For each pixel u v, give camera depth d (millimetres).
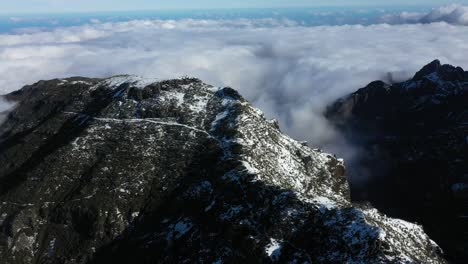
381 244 87188
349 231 92062
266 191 108250
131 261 105188
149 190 125000
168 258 101188
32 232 115000
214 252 96062
